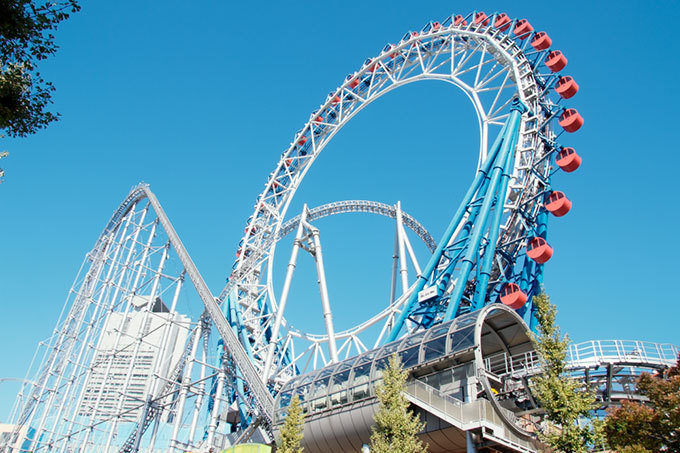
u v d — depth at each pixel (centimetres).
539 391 2688
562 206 4906
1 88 1639
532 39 6069
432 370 3425
